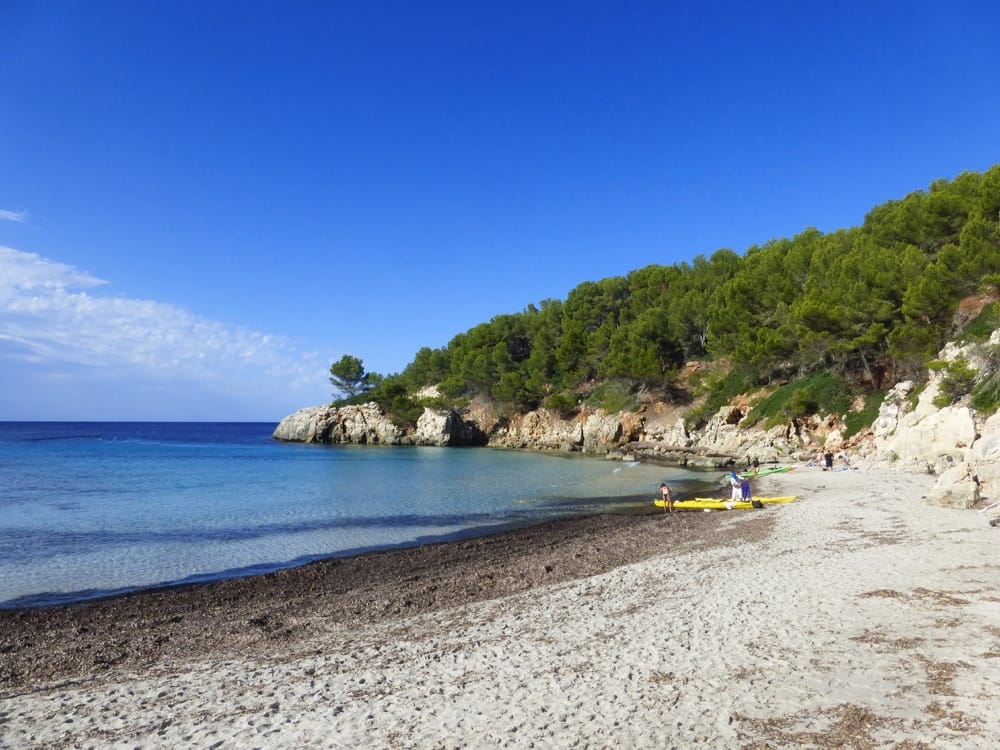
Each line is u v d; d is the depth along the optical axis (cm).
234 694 959
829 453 4478
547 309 10900
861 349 5138
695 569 1698
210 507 3412
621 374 8156
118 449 9075
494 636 1214
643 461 6431
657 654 1020
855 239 5919
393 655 1126
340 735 784
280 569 2075
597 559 1981
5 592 1808
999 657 898
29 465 6178
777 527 2323
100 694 998
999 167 4509
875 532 2042
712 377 7506
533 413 9500
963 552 1642
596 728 760
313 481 4753
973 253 4284
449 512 3284
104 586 1872
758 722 750
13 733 841
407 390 11181
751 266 7581
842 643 1012
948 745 664
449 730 782
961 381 3753
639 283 9919
